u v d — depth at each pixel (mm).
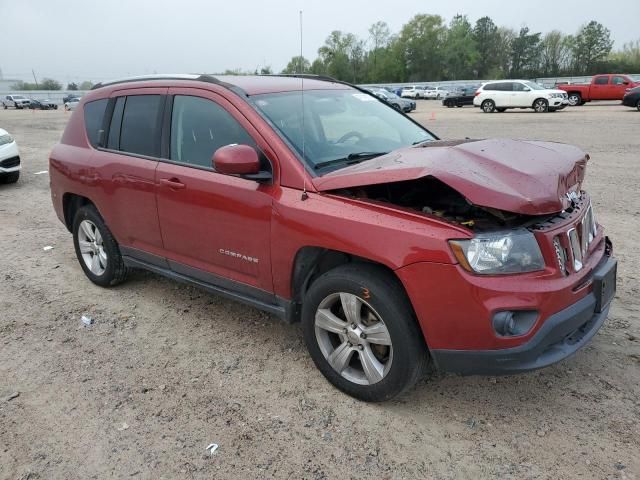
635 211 7008
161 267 4301
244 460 2764
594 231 3412
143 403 3254
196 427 3023
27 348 3953
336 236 2949
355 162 3469
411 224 2754
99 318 4402
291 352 3793
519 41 94750
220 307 4559
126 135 4367
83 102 4957
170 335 4094
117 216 4445
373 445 2840
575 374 3387
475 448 2791
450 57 96000
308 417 3078
